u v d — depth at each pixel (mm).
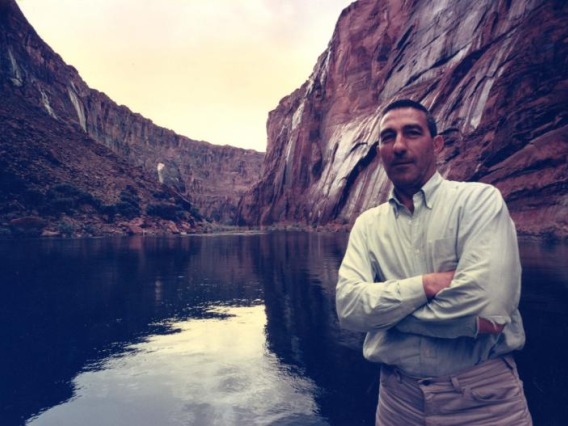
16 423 2486
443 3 41031
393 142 1355
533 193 20312
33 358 3814
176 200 49625
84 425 2445
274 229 61000
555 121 20875
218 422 2469
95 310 5852
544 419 2328
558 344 3775
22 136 34656
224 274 9719
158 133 144250
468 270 1146
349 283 1361
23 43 51562
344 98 59219
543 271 8258
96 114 96938
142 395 2924
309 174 65750
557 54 21609
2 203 25812
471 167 25141
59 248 16109
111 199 35031
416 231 1329
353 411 2607
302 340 4379
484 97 28641
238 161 165875
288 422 2453
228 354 3910
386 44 52594
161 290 7500
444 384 1255
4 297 6629
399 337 1318
